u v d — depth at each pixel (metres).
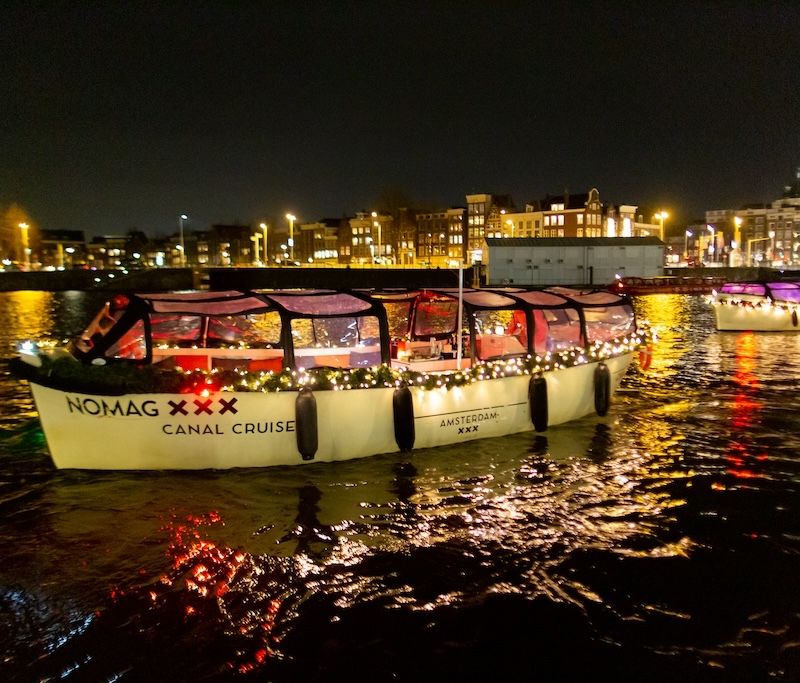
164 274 72.94
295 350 10.76
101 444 8.80
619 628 5.86
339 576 6.64
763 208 111.69
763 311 28.84
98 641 5.61
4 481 8.96
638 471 9.70
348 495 8.56
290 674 5.26
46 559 6.91
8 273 73.00
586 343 11.89
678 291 60.09
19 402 14.42
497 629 5.84
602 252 69.81
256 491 8.59
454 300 11.79
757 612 6.10
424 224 98.44
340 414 9.42
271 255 125.44
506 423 10.98
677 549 7.27
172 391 8.59
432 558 7.02
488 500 8.52
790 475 9.60
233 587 6.42
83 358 8.81
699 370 18.77
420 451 10.22
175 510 8.04
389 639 5.69
